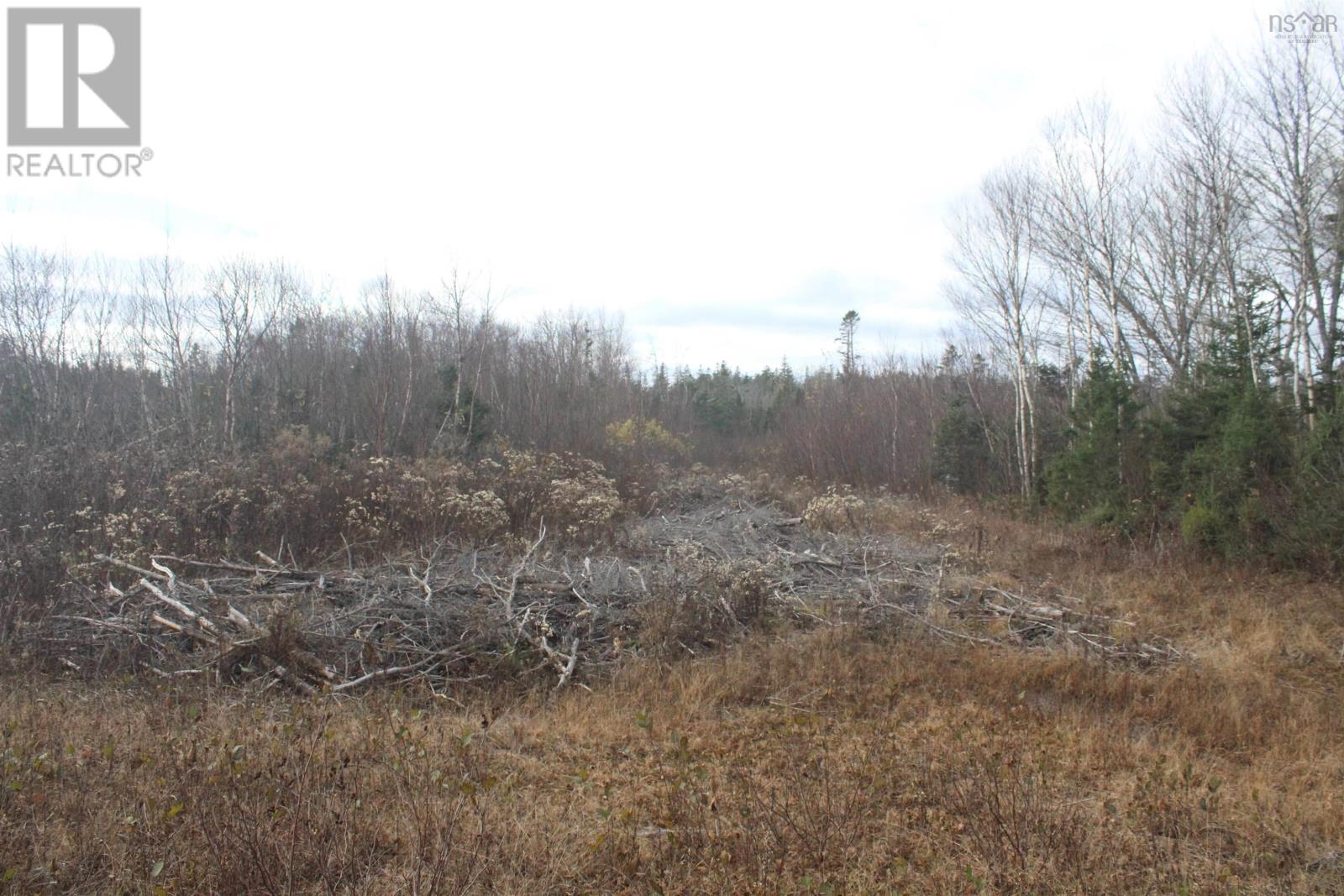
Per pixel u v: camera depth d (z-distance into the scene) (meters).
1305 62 15.23
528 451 20.42
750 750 6.65
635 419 29.47
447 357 28.89
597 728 7.02
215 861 4.23
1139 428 17.09
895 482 24.84
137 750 5.69
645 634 9.06
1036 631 10.30
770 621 9.98
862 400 31.12
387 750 6.05
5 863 4.24
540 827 5.05
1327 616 10.65
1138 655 9.24
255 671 7.98
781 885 4.48
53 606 9.15
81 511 11.84
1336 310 14.98
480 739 6.55
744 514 17.36
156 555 10.74
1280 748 6.84
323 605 9.39
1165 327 20.97
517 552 12.54
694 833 5.02
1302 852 5.11
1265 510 12.95
